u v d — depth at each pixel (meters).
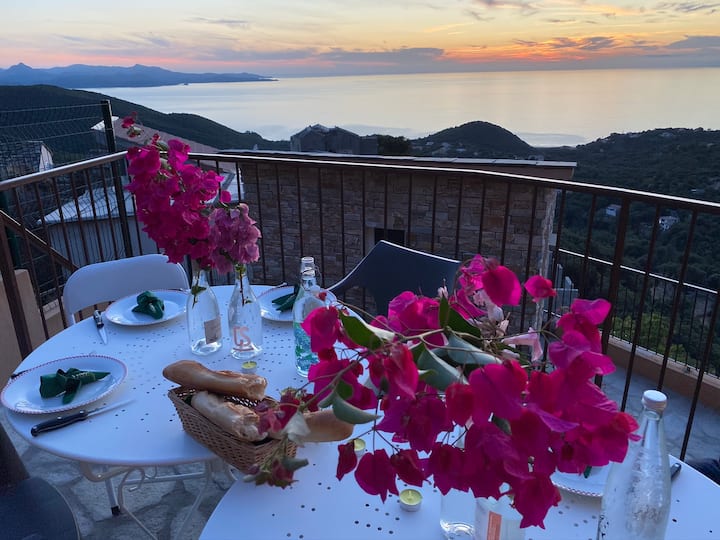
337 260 9.28
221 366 1.46
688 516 0.93
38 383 1.35
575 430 0.57
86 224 5.05
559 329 0.64
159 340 1.62
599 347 0.62
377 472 0.63
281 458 0.52
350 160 8.48
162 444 1.11
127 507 2.00
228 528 0.90
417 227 8.30
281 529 0.90
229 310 1.49
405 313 0.70
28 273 3.23
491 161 7.86
